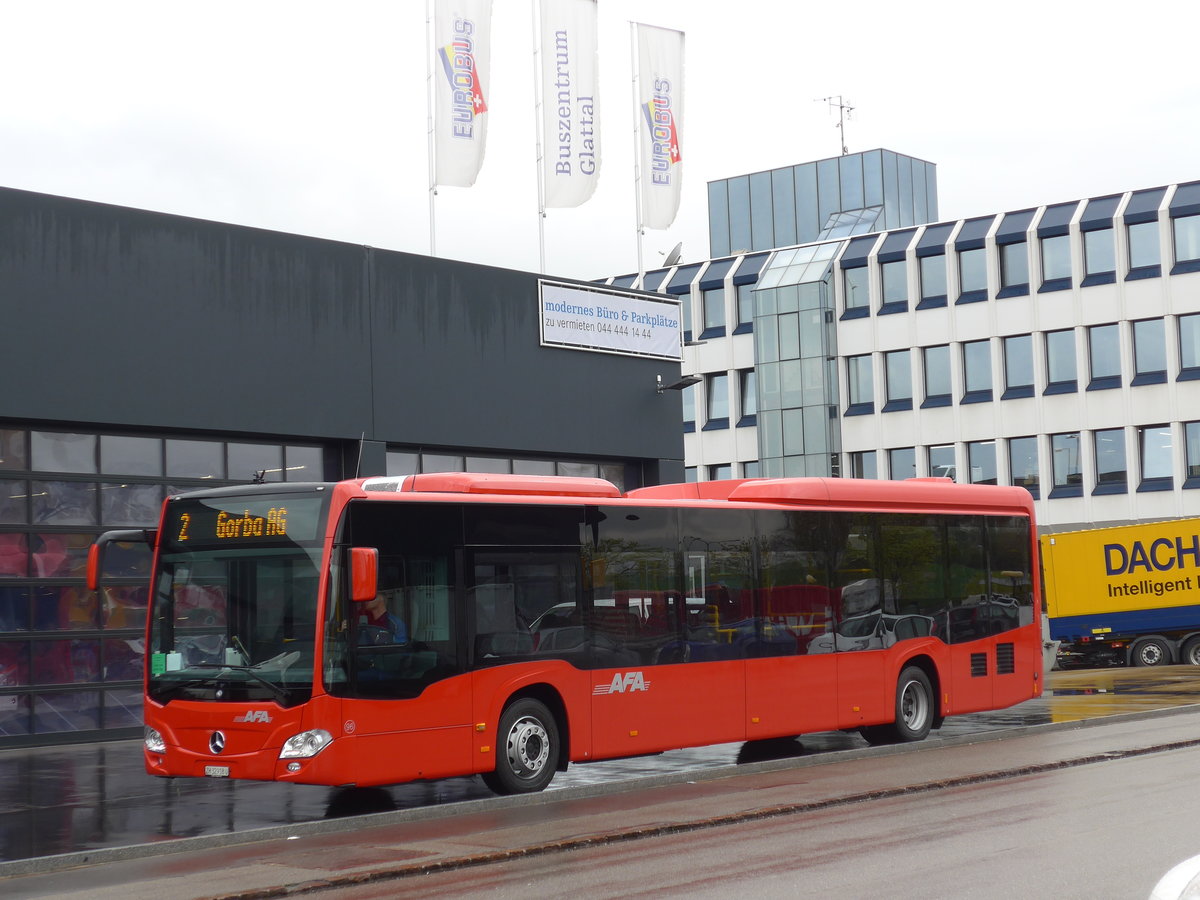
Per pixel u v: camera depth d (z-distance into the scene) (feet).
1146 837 34.58
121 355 68.13
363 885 32.73
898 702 61.93
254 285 73.26
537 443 85.76
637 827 39.11
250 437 73.97
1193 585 135.74
